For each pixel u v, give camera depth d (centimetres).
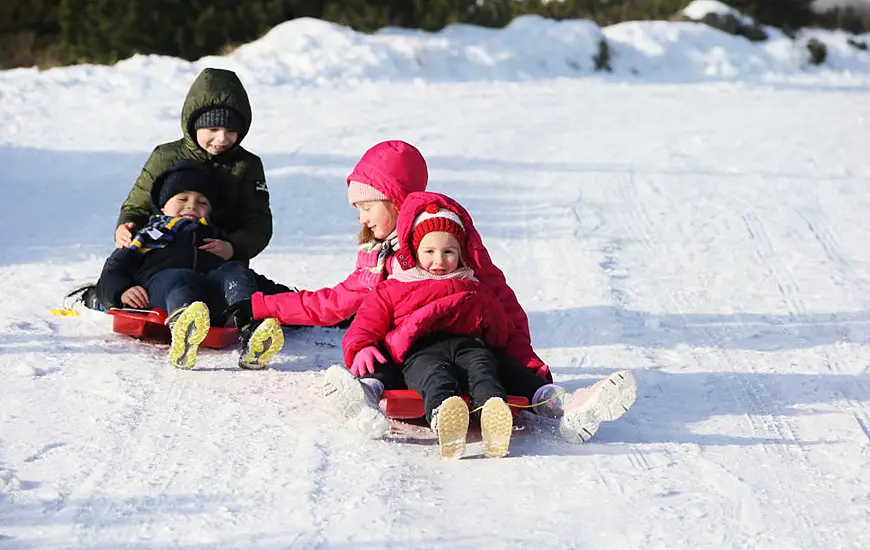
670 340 796
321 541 447
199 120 775
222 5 2625
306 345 740
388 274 623
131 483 498
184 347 642
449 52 2541
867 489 529
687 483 527
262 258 988
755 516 492
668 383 698
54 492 483
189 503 479
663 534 468
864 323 847
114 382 637
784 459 567
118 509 470
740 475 540
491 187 1350
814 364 745
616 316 851
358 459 538
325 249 1031
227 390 636
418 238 591
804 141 1705
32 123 1652
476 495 500
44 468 510
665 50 2994
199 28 2561
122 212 781
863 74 3128
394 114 1881
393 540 450
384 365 585
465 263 606
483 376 560
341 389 539
